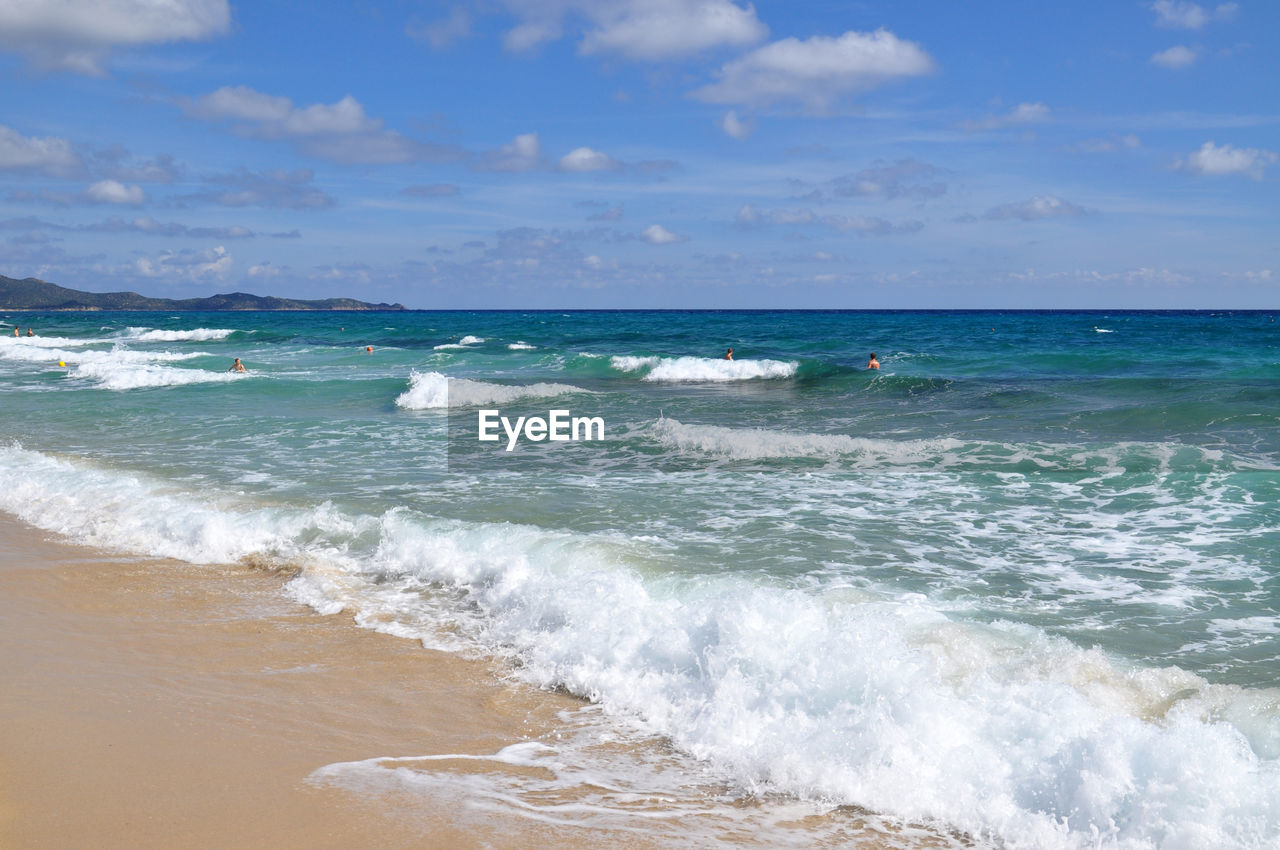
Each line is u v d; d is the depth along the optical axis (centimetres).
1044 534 843
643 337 5147
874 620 568
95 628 620
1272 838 338
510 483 1114
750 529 868
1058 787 387
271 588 718
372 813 377
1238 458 1157
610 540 808
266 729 462
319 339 5450
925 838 374
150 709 482
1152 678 484
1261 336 4638
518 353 3925
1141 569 723
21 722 459
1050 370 2738
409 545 793
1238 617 604
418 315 15425
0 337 5509
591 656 561
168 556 807
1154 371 2603
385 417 1806
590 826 375
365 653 582
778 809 398
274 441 1477
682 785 419
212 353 4044
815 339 4756
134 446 1412
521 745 458
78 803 376
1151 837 352
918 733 429
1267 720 430
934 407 1878
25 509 978
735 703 479
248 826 362
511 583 691
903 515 928
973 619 600
